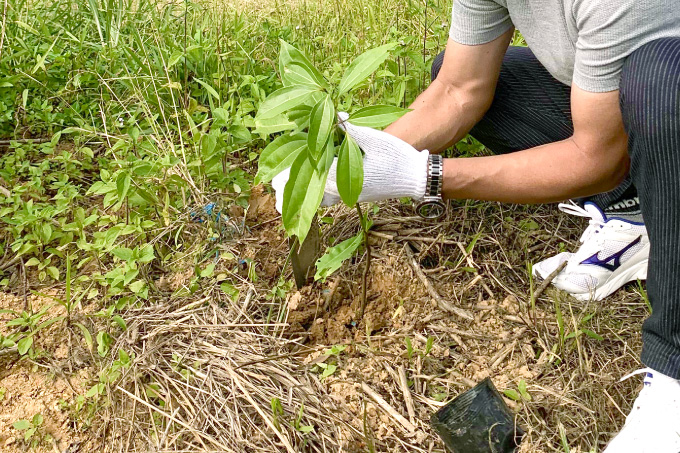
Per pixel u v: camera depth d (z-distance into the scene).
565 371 1.69
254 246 2.07
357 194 1.35
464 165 1.61
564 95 1.93
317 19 3.42
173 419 1.54
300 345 1.81
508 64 1.97
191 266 1.99
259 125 1.37
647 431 1.43
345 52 2.81
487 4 1.69
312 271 1.95
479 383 1.57
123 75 2.65
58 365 1.74
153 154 2.21
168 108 2.48
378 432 1.58
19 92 2.58
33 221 1.94
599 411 1.59
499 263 2.02
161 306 1.85
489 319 1.86
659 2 1.33
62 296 1.93
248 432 1.55
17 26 2.80
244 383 1.64
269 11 3.61
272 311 1.88
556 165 1.57
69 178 2.34
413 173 1.61
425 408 1.63
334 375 1.71
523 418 1.57
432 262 2.05
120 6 2.95
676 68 1.29
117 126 2.39
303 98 1.30
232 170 2.34
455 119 1.89
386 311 1.93
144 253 1.84
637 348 1.76
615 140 1.50
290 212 1.34
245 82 2.29
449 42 1.83
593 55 1.40
